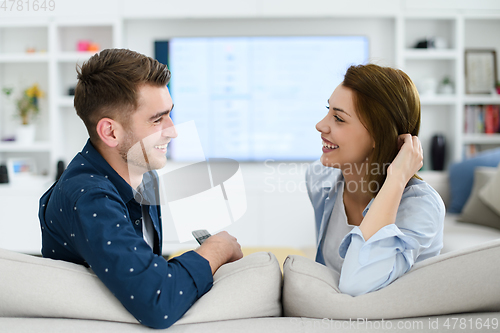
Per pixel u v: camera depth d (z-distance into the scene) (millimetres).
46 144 3400
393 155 898
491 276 666
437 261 701
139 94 816
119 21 3283
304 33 3572
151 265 667
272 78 3574
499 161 2809
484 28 3602
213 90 3586
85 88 834
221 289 702
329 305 683
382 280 715
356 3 3271
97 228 686
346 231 1065
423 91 3439
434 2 3297
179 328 651
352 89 890
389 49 3570
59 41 3422
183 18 3475
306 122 3605
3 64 3602
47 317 675
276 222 3246
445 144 3525
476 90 3498
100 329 639
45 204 862
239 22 3553
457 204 2834
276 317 691
